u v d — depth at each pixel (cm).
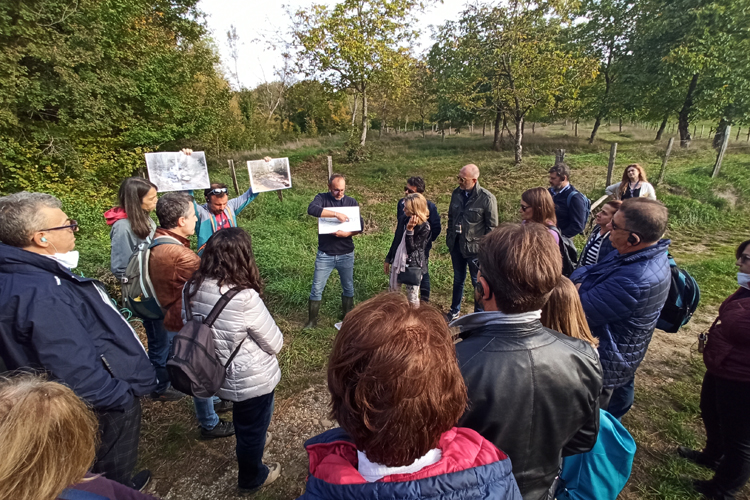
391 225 855
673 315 240
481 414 122
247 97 2516
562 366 127
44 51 814
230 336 192
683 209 847
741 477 215
